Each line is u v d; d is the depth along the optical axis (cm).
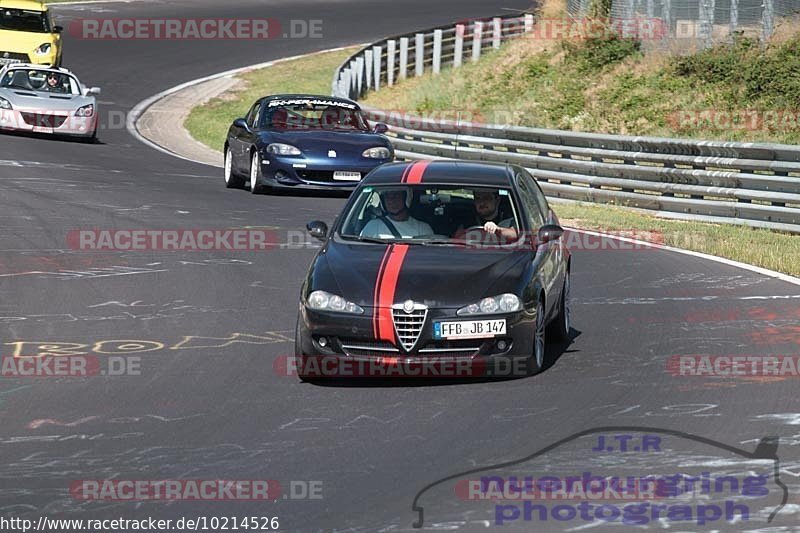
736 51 10012
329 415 2848
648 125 9700
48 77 9694
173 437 2672
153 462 2491
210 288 4484
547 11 13225
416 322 3084
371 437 2659
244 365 3362
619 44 11062
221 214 6278
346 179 7100
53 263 4878
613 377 3194
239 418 2825
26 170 7550
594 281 4747
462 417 2817
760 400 2931
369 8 18212
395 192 3553
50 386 3133
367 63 12562
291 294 4397
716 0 10306
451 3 18825
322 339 3134
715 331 3769
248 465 2464
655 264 5175
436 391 3073
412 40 13575
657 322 3922
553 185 7575
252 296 4353
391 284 3141
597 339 3681
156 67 13762
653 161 7031
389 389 3105
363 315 3094
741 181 6494
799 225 6200
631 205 7094
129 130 10644
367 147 7181
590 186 7369
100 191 6875
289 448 2581
